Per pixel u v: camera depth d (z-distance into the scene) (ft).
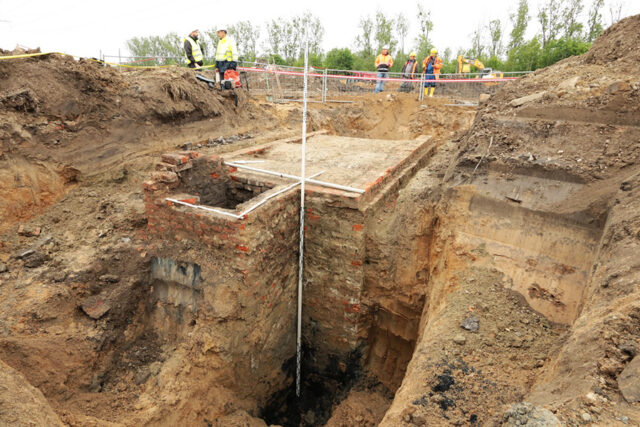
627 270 9.39
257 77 51.57
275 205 16.61
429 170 22.12
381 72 48.16
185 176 17.62
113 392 13.87
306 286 19.85
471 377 10.10
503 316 12.28
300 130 36.47
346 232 17.85
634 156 13.66
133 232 17.81
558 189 14.44
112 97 22.22
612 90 15.55
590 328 8.23
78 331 14.10
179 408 13.89
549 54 54.49
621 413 6.07
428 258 17.93
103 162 21.40
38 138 18.70
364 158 24.41
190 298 16.20
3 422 8.13
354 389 20.06
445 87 52.39
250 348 16.53
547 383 7.88
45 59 20.43
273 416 19.49
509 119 17.61
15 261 15.58
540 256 13.73
